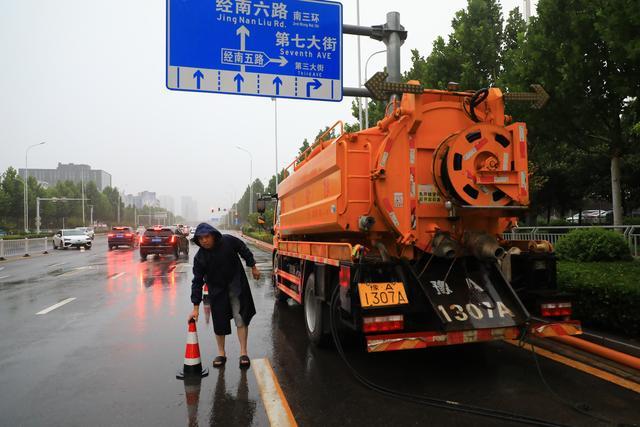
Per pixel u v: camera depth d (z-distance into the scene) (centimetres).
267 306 938
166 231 2244
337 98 927
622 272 691
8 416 398
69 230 3534
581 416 377
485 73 1362
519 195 496
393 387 452
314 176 671
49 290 1187
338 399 426
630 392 424
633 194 2317
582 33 937
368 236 549
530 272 525
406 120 513
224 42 891
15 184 6506
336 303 536
